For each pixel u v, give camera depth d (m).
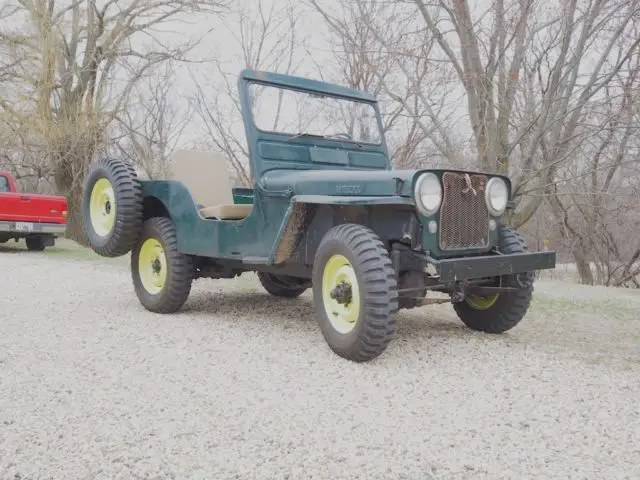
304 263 4.60
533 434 2.79
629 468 2.47
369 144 5.47
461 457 2.54
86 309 5.66
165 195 5.43
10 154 17.53
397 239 4.11
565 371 3.78
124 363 3.82
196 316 5.45
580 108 8.55
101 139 15.21
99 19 15.09
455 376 3.66
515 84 8.66
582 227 15.03
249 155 4.82
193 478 2.33
